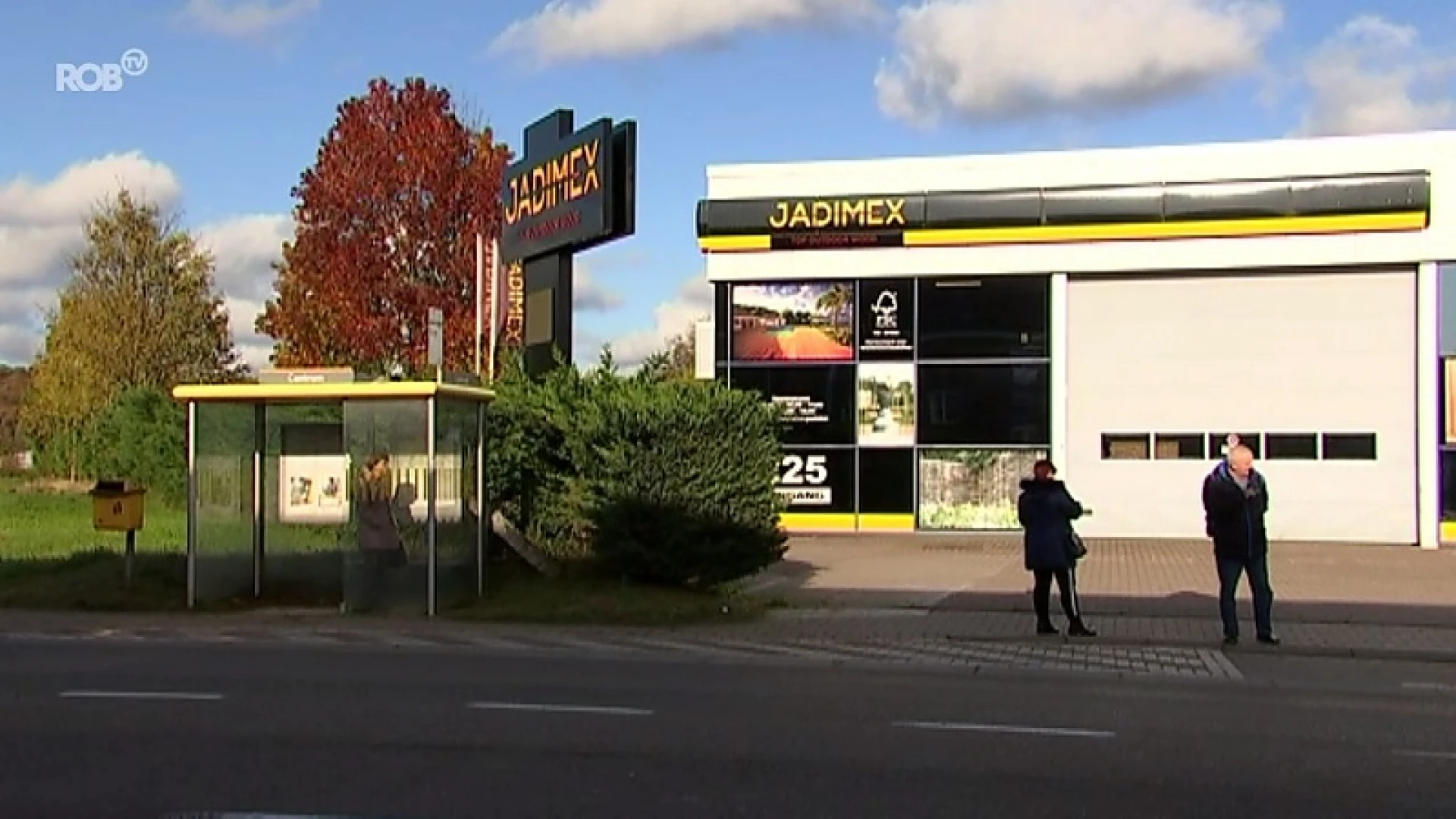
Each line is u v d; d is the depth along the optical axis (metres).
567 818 6.51
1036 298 25.62
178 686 10.42
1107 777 7.50
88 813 6.59
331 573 17.12
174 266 44.28
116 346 42.31
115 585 16.38
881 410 26.09
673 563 15.73
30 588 16.42
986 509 25.75
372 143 35.59
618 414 15.97
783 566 20.06
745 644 13.25
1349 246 24.17
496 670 11.46
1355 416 24.42
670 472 15.83
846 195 26.11
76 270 43.50
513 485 17.23
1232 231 24.61
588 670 11.45
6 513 28.52
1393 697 10.41
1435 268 23.95
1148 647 13.11
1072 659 12.34
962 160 25.80
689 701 9.88
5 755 7.87
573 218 19.16
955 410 25.86
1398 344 24.25
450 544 15.46
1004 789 7.18
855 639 13.62
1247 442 24.86
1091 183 25.28
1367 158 24.20
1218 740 8.57
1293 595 16.73
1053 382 25.47
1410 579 18.47
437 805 6.76
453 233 36.06
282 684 10.55
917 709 9.60
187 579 16.42
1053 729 8.90
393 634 13.93
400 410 15.27
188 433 15.78
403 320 35.41
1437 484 23.89
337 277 34.97
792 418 26.33
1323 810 6.84
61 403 42.91
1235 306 24.97
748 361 26.52
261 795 6.93
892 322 26.05
